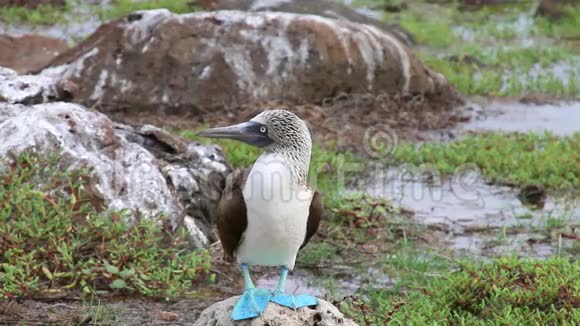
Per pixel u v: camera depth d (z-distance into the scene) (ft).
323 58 67.67
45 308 35.70
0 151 40.88
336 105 67.56
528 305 35.83
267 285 40.55
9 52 76.48
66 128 41.70
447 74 82.84
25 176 40.09
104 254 38.83
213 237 43.60
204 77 65.67
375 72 69.46
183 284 38.29
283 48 67.36
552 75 84.64
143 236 39.24
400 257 43.21
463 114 71.51
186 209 43.04
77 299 36.65
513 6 120.88
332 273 42.29
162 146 45.16
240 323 28.99
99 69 65.57
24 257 37.22
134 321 35.42
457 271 40.93
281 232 27.96
